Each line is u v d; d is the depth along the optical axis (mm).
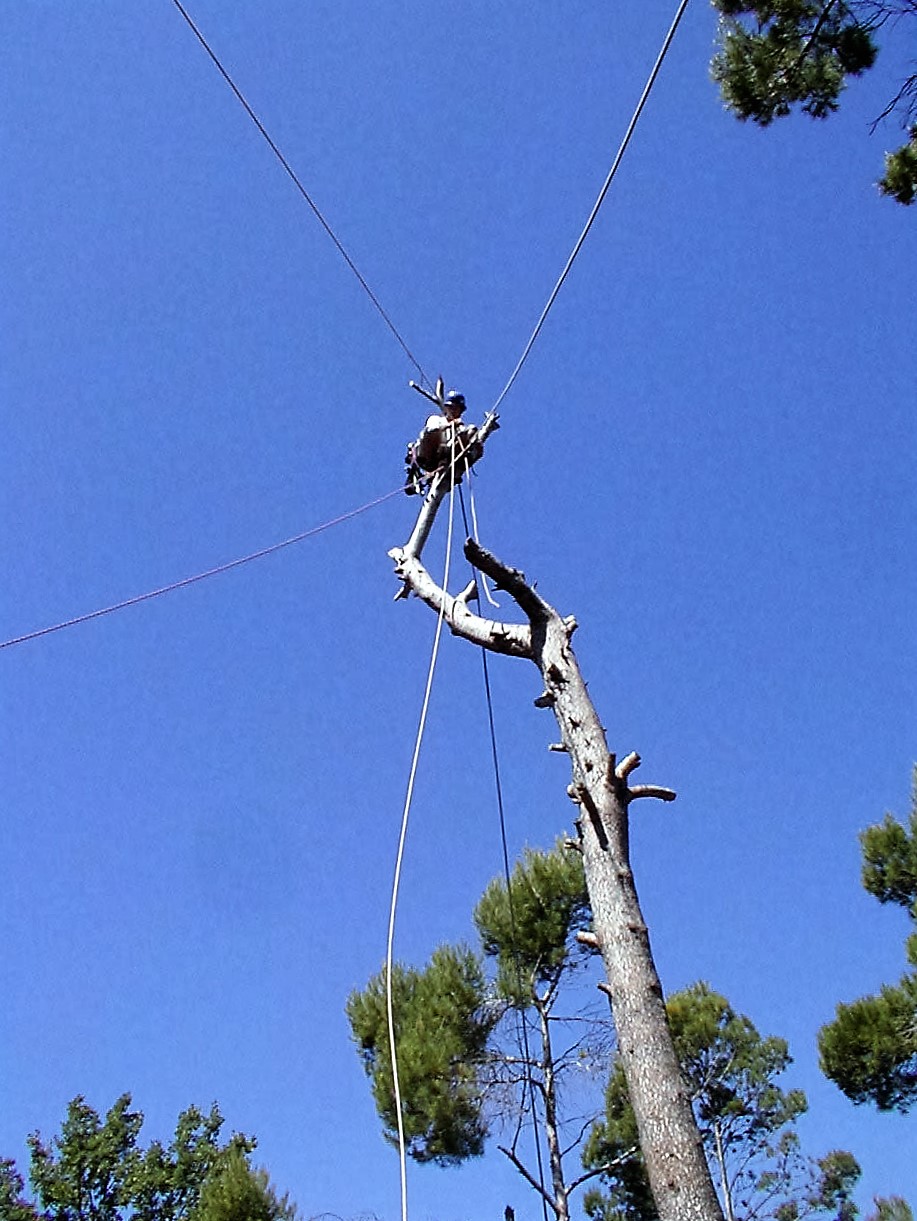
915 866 13664
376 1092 13016
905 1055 13414
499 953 14156
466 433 7152
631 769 4664
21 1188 21766
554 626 5254
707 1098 17625
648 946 4219
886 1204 12484
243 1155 15531
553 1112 12523
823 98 8375
